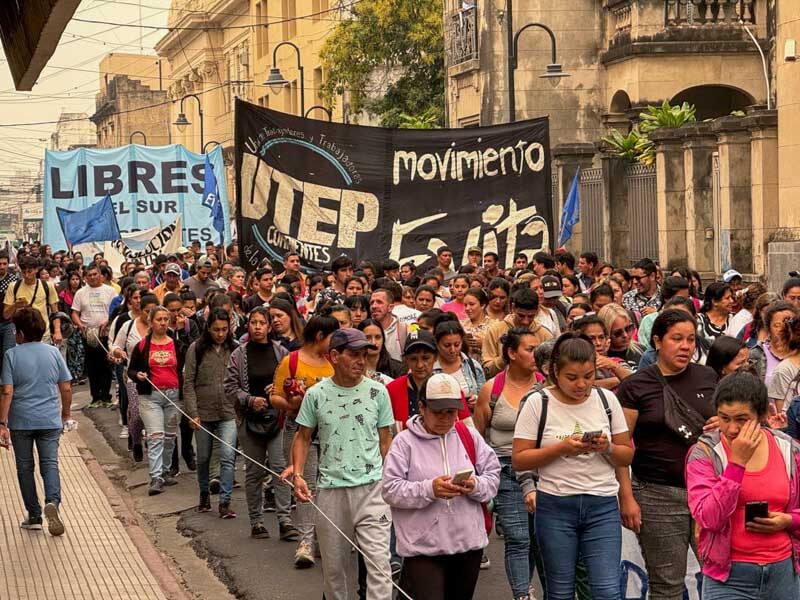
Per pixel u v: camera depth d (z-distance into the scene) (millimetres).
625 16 30141
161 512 12586
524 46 31781
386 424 8344
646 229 25594
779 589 6211
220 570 10297
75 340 22656
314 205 17578
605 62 31250
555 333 12008
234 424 12203
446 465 7016
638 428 7430
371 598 8109
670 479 7363
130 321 14703
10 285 18578
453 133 18156
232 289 16906
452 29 35000
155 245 29203
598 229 27000
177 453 14250
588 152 27734
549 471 7121
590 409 7117
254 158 17250
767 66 28812
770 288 20594
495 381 8742
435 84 42281
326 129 17594
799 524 6176
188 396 12156
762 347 9547
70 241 27906
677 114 26469
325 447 8203
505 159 18344
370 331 9664
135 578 9789
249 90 68625
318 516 8195
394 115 41844
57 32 5102
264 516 12211
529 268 16375
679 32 29047
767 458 6215
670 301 10344
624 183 26312
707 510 6152
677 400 7355
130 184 30984
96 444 16672
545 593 7598
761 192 21500
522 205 18406
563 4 31703
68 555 10477
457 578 7125
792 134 20469
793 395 9039
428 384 6973
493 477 7105
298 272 16781
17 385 10922
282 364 10125
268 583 9820
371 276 16047
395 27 41781
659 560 7438
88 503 12602
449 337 9234
